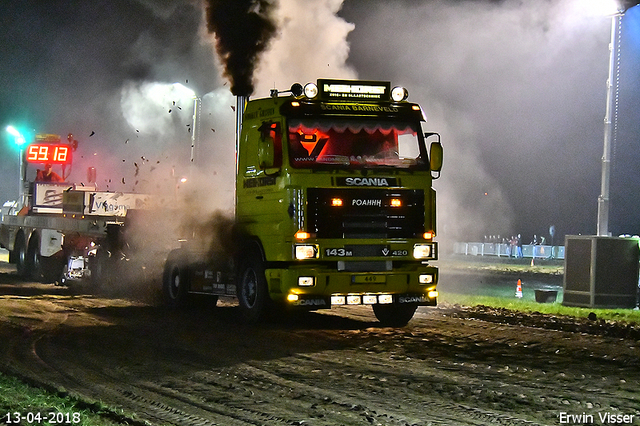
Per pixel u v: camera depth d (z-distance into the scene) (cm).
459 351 1341
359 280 1562
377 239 1580
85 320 1748
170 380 1115
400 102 1653
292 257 1531
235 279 1775
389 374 1145
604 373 1163
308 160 1556
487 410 947
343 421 897
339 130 1591
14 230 3102
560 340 1459
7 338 1467
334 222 1555
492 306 2038
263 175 1627
